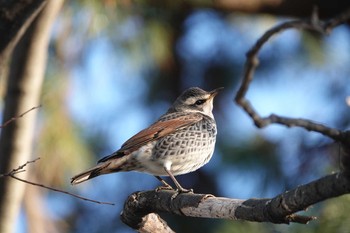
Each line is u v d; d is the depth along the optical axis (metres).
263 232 10.70
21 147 10.40
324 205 10.20
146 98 15.86
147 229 8.84
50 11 9.88
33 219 12.76
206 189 15.93
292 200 6.30
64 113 13.01
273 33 6.92
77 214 16.38
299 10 14.87
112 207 16.52
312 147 13.71
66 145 12.98
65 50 12.94
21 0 8.87
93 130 15.18
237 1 14.59
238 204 7.25
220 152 15.25
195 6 14.47
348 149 5.66
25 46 10.11
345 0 14.93
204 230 15.07
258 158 14.75
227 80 16.14
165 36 14.41
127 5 13.30
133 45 13.86
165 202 8.28
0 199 10.35
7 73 11.46
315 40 15.02
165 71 15.66
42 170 12.92
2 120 10.41
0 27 8.98
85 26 12.80
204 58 16.36
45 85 12.85
